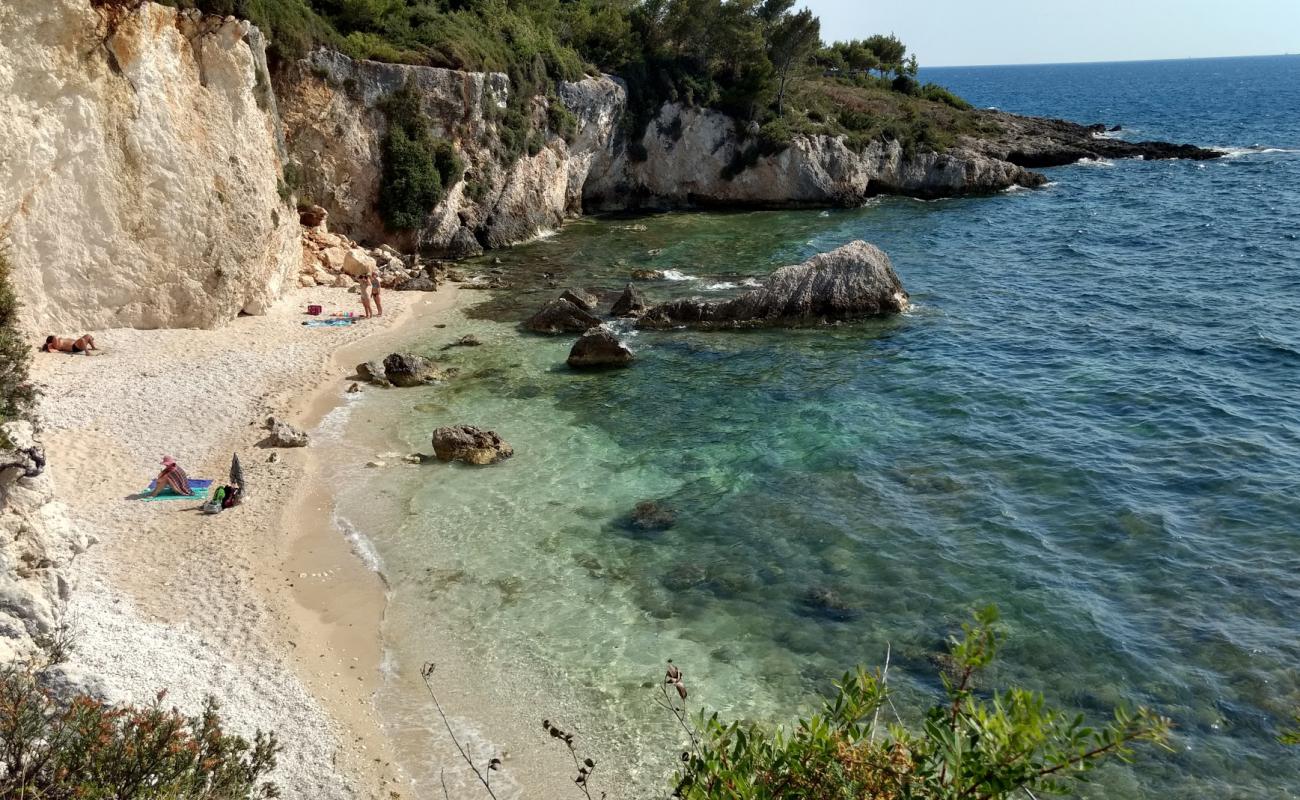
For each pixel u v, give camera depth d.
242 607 16.08
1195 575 17.17
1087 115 151.12
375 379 27.92
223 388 26.33
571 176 60.03
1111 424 24.58
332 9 45.88
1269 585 16.75
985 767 5.27
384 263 42.84
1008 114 108.00
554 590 17.11
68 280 27.70
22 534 13.09
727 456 23.09
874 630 15.84
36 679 10.48
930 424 24.95
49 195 26.64
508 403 26.78
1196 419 24.64
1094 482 21.14
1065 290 39.59
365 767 12.66
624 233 55.56
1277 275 40.41
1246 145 96.94
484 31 53.25
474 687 14.41
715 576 17.59
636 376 29.14
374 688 14.34
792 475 21.97
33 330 26.80
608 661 15.04
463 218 48.75
